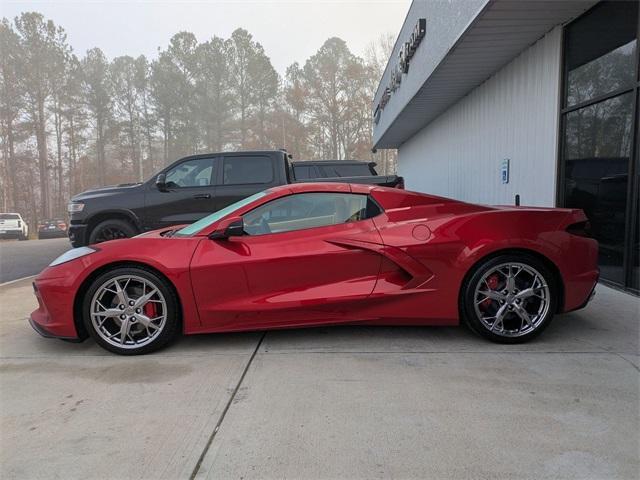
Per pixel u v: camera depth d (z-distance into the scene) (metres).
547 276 3.73
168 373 3.37
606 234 5.91
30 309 5.50
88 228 7.60
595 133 6.11
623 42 5.53
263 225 3.92
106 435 2.55
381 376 3.22
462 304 3.79
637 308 4.74
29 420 2.74
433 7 9.20
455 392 2.97
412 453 2.32
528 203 7.98
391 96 16.12
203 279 3.68
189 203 7.49
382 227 3.81
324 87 56.19
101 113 56.53
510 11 6.31
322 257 3.73
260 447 2.40
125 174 59.16
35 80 48.84
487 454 2.30
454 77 9.88
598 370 3.27
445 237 3.74
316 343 3.90
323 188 3.98
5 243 21.00
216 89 53.88
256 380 3.20
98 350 3.89
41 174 51.56
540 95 7.47
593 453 2.30
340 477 2.15
